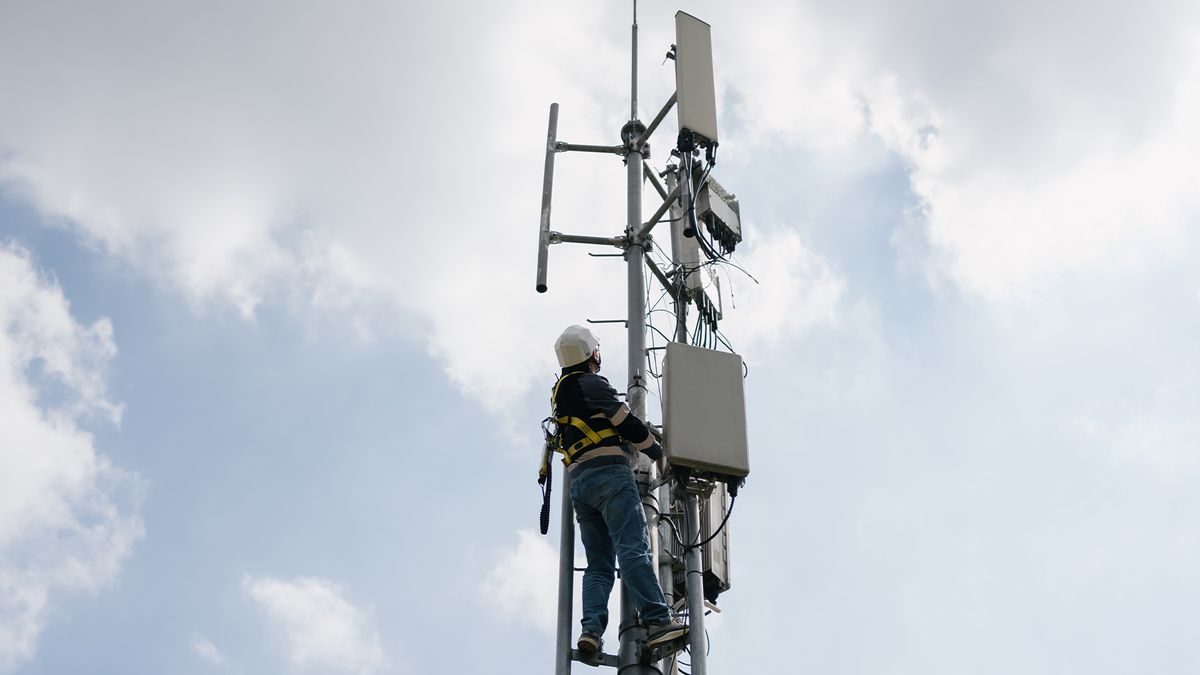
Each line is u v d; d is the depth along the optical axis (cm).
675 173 1029
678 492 795
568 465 780
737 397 807
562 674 729
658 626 720
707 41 933
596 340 830
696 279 995
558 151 1005
